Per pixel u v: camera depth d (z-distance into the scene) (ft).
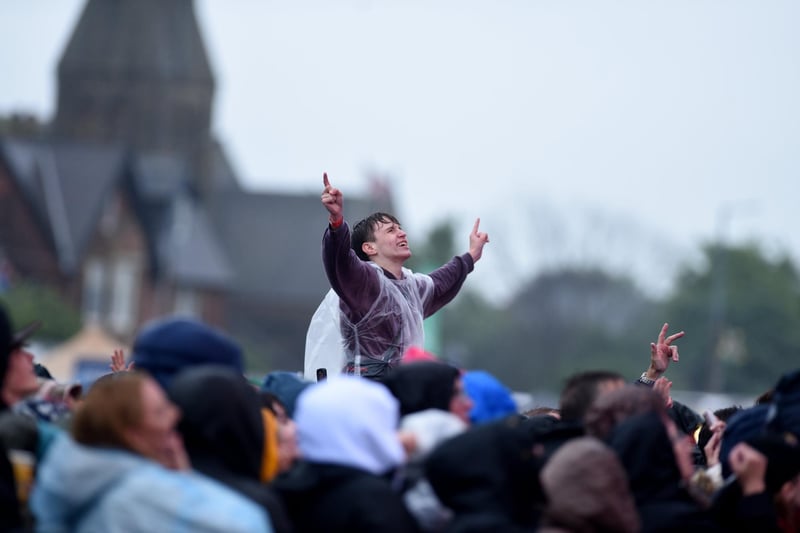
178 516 38.01
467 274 63.41
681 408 64.59
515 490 41.98
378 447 41.55
